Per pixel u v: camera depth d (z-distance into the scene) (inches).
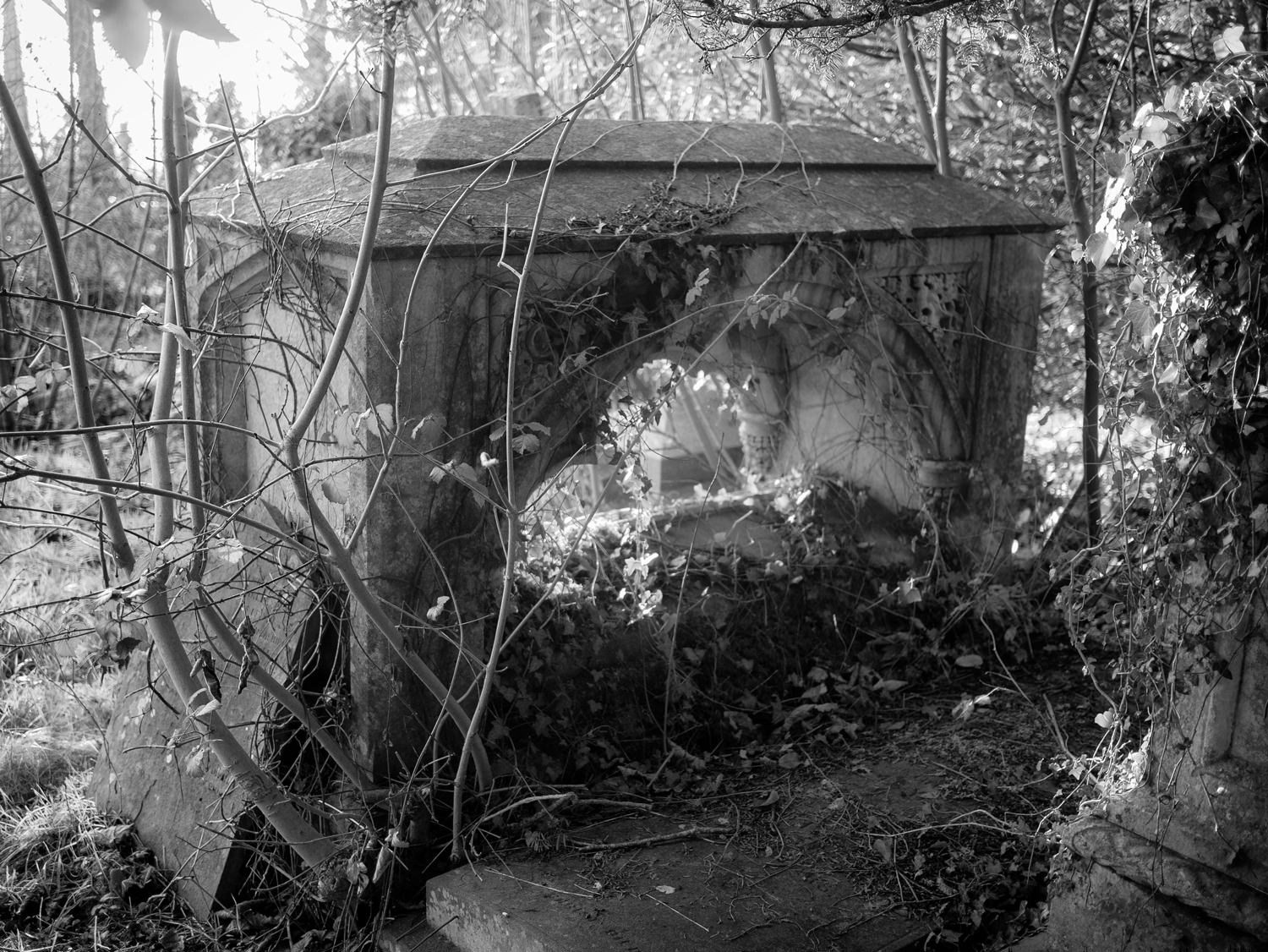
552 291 153.6
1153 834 118.5
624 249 159.9
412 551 148.6
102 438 298.2
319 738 139.6
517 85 314.7
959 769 167.8
